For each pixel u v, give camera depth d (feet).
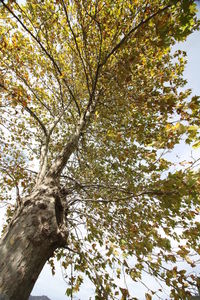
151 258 8.82
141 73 10.91
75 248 11.17
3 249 5.83
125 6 10.39
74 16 13.20
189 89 9.40
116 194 12.84
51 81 16.89
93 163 16.53
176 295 7.85
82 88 17.42
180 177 6.97
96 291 8.63
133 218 11.72
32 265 5.74
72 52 15.02
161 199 8.89
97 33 12.74
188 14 5.83
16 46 12.10
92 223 11.68
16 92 10.21
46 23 11.23
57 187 9.11
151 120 11.62
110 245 8.63
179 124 7.45
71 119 18.67
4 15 12.19
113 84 11.70
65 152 11.25
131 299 7.73
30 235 6.23
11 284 5.03
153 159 8.92
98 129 16.93
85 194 13.26
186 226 9.41
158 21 6.51
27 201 7.47
